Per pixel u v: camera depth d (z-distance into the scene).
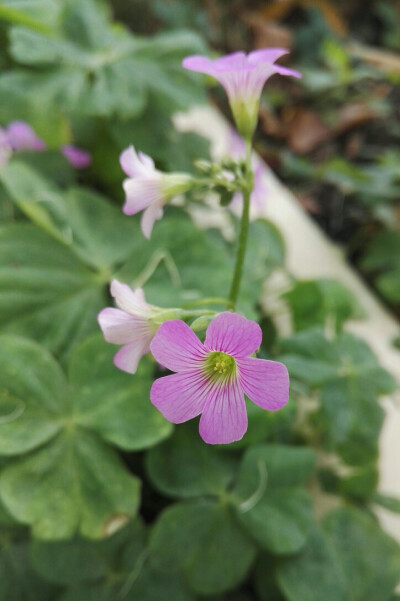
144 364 0.20
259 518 0.20
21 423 0.19
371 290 0.31
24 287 0.21
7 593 0.20
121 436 0.20
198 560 0.20
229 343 0.15
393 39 0.48
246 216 0.18
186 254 0.22
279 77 0.42
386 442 0.24
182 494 0.20
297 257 0.30
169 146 0.25
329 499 0.23
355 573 0.20
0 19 0.26
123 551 0.20
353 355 0.22
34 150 0.25
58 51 0.24
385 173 0.31
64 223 0.22
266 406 0.15
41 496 0.19
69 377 0.20
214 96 0.41
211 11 0.45
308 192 0.36
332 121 0.38
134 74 0.24
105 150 0.26
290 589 0.20
